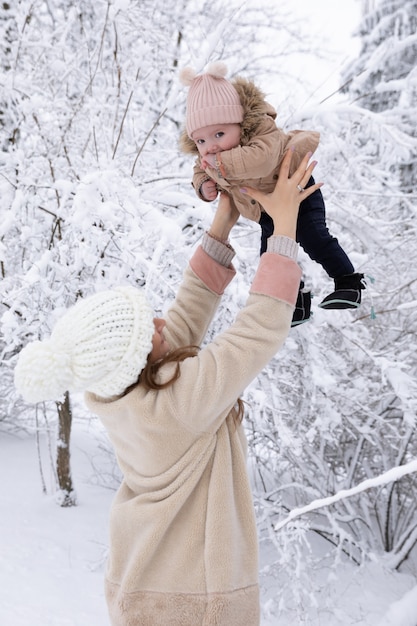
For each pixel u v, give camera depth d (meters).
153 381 1.35
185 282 1.70
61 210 3.82
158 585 1.40
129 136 4.79
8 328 3.37
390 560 4.53
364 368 4.75
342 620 3.72
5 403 5.99
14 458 5.87
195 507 1.41
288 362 4.14
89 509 4.83
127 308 1.34
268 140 1.55
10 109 4.53
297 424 4.60
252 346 1.33
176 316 1.66
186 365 1.36
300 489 4.85
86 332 1.29
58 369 1.26
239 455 1.47
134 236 3.17
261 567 4.19
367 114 4.35
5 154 4.10
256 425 4.48
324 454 5.06
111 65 4.99
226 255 1.70
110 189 3.38
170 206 4.00
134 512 1.44
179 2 5.80
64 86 5.04
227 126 1.59
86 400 1.46
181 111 5.23
